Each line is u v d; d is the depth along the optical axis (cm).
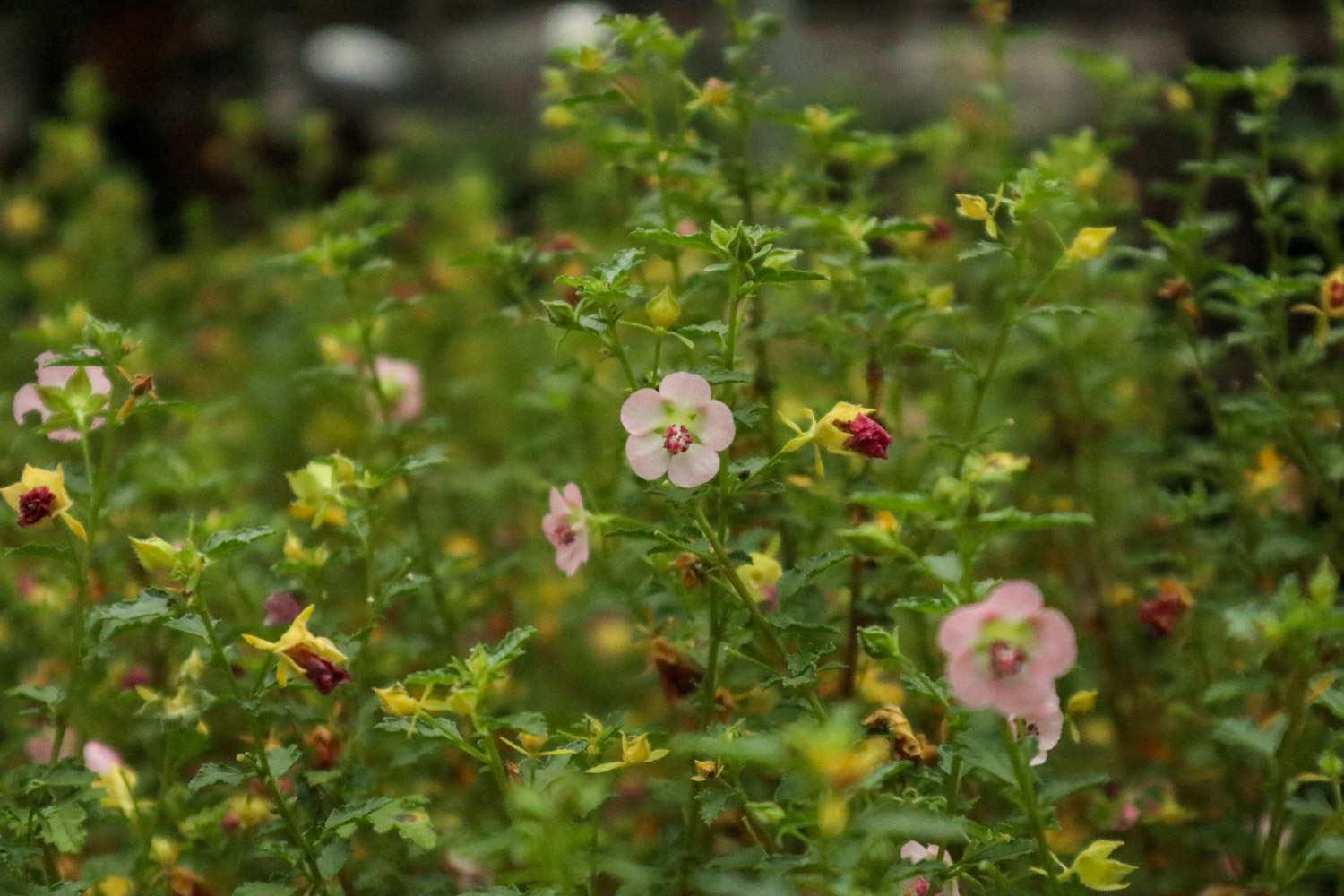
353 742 131
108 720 142
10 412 163
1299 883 137
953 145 182
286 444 193
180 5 360
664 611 133
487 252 143
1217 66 301
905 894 123
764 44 247
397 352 188
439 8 422
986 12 162
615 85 141
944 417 157
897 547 118
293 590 136
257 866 136
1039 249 155
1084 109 294
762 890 117
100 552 140
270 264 144
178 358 211
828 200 153
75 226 233
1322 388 151
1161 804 139
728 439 125
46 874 129
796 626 125
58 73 356
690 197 140
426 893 130
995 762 120
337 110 354
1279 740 125
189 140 337
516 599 156
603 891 137
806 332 140
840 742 116
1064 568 153
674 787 129
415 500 142
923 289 142
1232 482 145
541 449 157
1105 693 147
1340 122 188
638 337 159
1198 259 145
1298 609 120
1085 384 152
